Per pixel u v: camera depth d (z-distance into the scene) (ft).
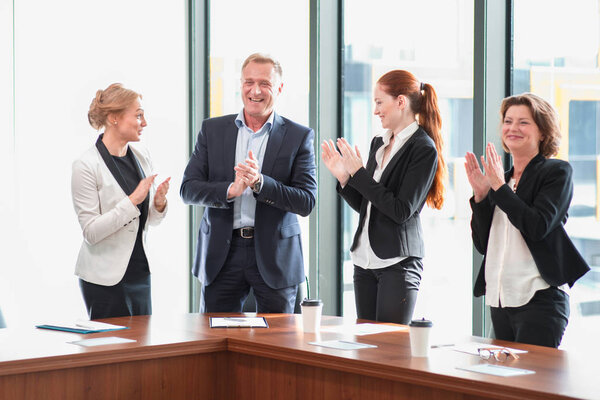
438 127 10.05
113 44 18.10
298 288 11.07
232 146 11.01
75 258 17.70
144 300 10.43
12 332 8.45
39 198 17.22
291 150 10.91
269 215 10.62
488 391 5.81
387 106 9.84
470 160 8.82
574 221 10.89
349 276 14.44
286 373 7.48
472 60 11.86
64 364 6.95
